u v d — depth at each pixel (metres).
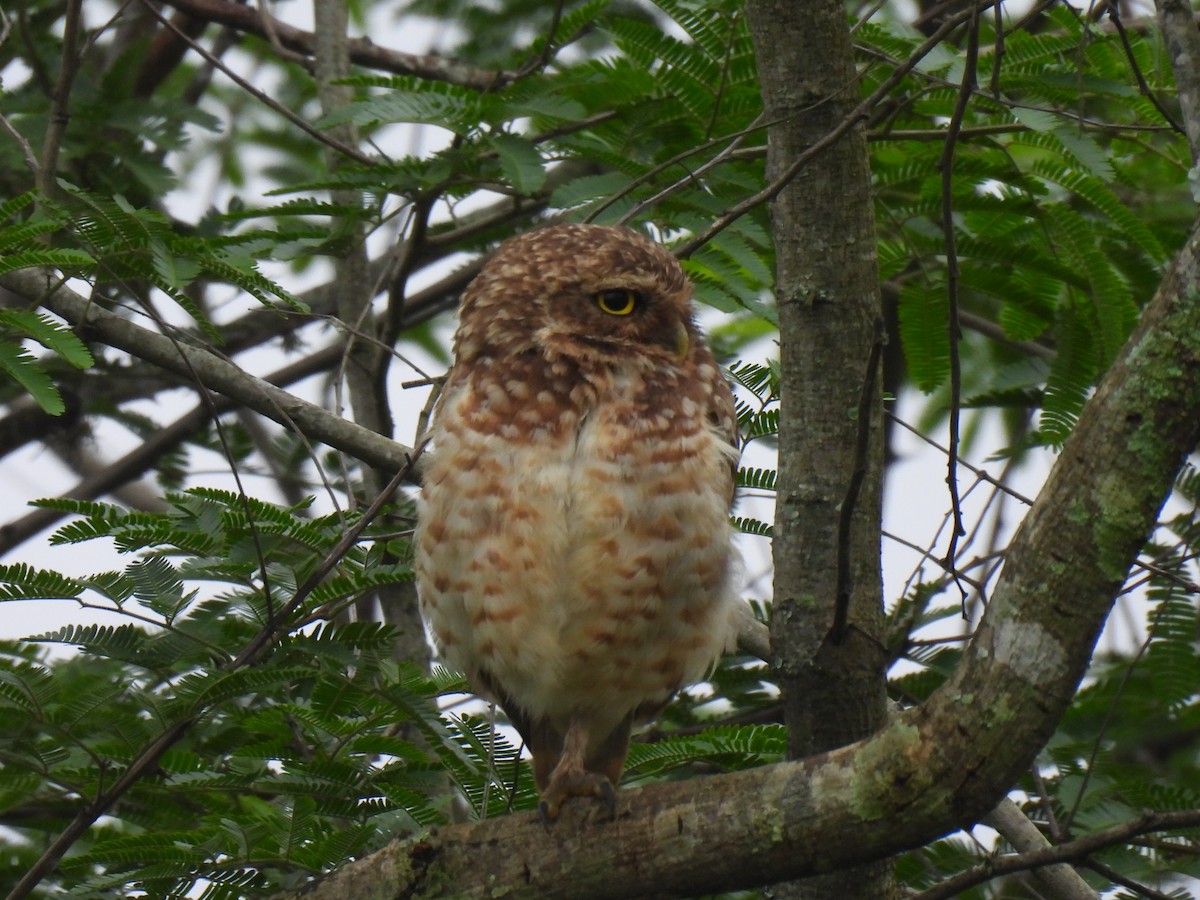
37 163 10.22
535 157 10.09
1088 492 6.20
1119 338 10.74
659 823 7.07
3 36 11.88
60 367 13.29
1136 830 7.20
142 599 8.33
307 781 8.45
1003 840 9.50
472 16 14.79
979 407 11.81
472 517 8.60
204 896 8.35
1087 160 9.42
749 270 9.88
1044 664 6.27
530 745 9.66
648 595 8.55
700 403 8.88
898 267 11.19
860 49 9.10
